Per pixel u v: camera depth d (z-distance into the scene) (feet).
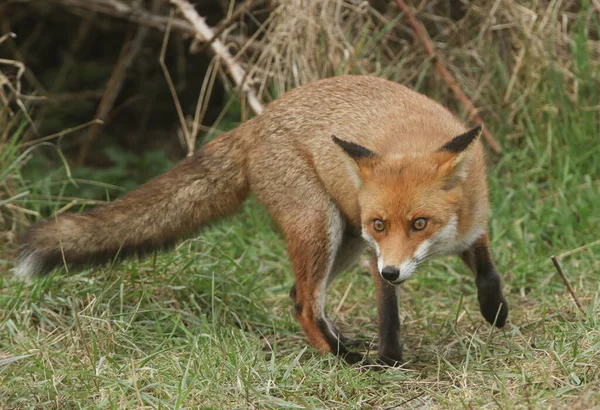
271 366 27.58
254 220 43.73
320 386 26.86
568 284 31.89
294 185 31.96
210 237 41.47
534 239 40.86
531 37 46.29
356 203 30.63
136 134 62.34
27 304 33.19
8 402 25.53
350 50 44.78
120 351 30.30
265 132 32.91
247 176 33.71
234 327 33.42
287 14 44.91
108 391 25.77
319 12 45.29
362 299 38.01
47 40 63.36
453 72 47.80
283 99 33.32
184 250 38.58
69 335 30.66
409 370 28.50
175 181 33.68
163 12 56.75
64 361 28.78
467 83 47.60
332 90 32.73
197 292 35.76
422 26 47.75
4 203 38.45
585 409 22.81
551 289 36.22
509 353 28.48
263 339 33.37
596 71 46.01
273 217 32.91
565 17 47.11
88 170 52.54
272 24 45.70
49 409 25.31
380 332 30.19
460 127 32.37
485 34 47.62
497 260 39.40
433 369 29.04
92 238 33.27
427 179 27.71
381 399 26.27
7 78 45.62
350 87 32.73
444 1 49.60
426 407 24.90
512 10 46.98
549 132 44.98
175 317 33.12
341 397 26.50
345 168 30.42
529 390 25.07
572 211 41.83
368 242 28.89
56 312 33.47
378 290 30.40
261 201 33.27
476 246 31.01
